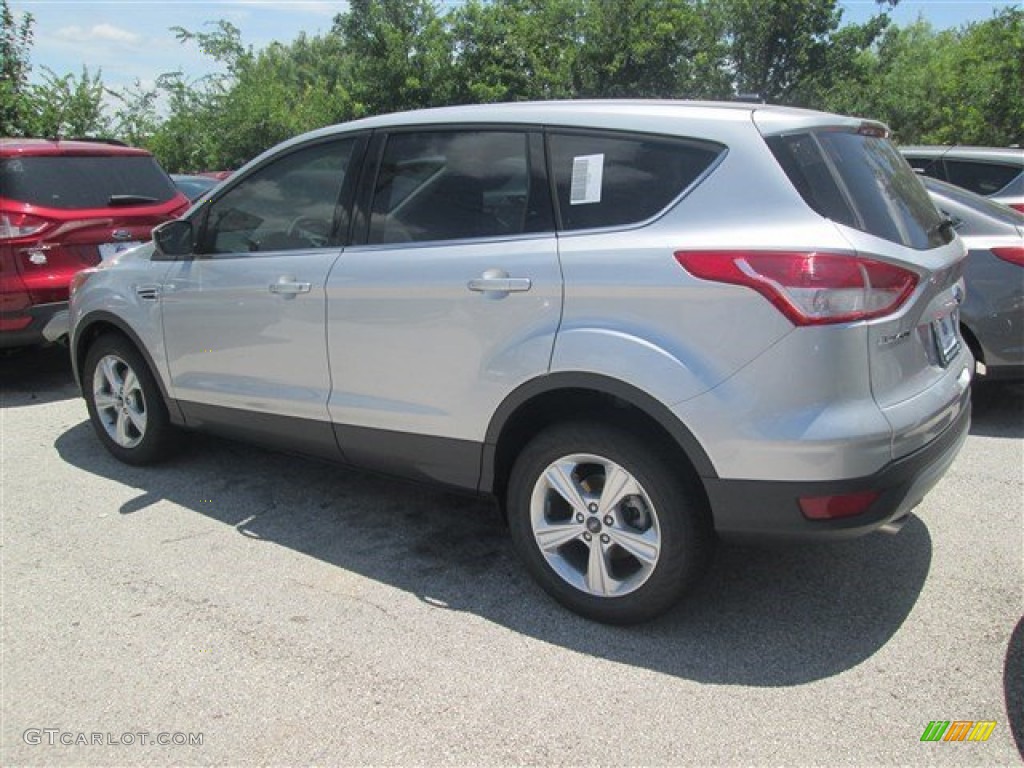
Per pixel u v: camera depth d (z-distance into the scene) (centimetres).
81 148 638
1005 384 617
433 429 330
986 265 494
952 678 272
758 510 265
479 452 320
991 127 2252
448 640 301
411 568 355
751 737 248
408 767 241
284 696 272
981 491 420
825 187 268
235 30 2627
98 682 281
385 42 2397
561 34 2391
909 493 272
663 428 283
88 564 362
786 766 237
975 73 2288
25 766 244
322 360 360
